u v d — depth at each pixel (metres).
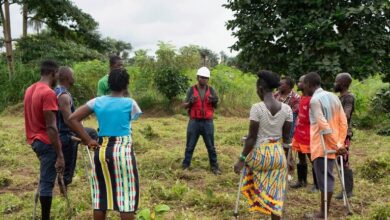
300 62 8.79
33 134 5.13
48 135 4.98
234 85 18.73
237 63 10.21
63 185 5.71
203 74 7.91
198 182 7.60
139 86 18.91
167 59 18.52
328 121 5.41
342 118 5.50
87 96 19.00
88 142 4.27
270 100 4.64
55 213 5.69
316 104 5.38
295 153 7.98
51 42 24.12
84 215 5.64
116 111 4.24
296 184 7.23
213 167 8.04
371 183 7.26
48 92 4.96
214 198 6.25
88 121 15.12
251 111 4.64
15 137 11.21
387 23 8.90
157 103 18.56
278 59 9.46
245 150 4.64
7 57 20.75
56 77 5.41
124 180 4.22
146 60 18.81
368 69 8.72
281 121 4.66
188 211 5.96
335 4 8.97
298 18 8.98
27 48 23.33
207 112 8.00
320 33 8.66
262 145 4.63
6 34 20.64
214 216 5.79
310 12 8.80
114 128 4.24
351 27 8.99
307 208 6.14
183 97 18.56
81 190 6.72
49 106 4.93
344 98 6.32
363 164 7.94
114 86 4.32
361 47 8.93
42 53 23.06
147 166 8.36
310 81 5.60
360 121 13.89
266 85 4.65
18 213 5.89
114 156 4.18
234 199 6.32
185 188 6.73
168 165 8.45
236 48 9.79
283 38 9.17
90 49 25.67
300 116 6.62
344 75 6.30
